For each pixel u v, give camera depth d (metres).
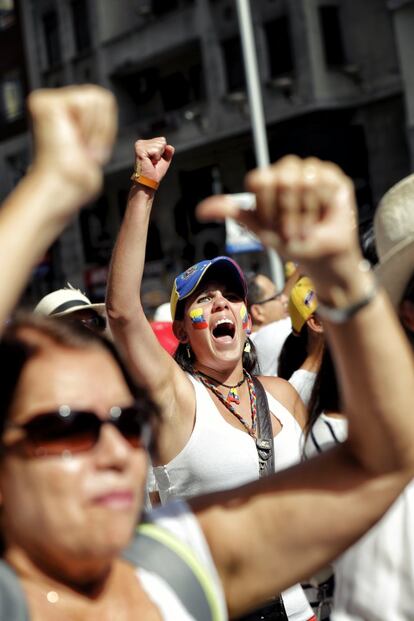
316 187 1.66
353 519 2.05
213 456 4.12
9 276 1.67
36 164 1.69
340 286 1.79
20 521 1.86
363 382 1.86
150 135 31.83
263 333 6.54
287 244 1.70
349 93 27.72
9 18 37.09
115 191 34.09
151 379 3.94
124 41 32.66
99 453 1.86
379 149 27.58
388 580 2.43
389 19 26.83
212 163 30.75
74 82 34.72
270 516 2.09
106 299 3.90
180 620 1.98
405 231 2.62
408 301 2.64
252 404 4.34
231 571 2.11
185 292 4.51
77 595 1.91
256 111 16.58
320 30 27.58
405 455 1.96
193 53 31.45
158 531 2.08
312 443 2.91
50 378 1.87
